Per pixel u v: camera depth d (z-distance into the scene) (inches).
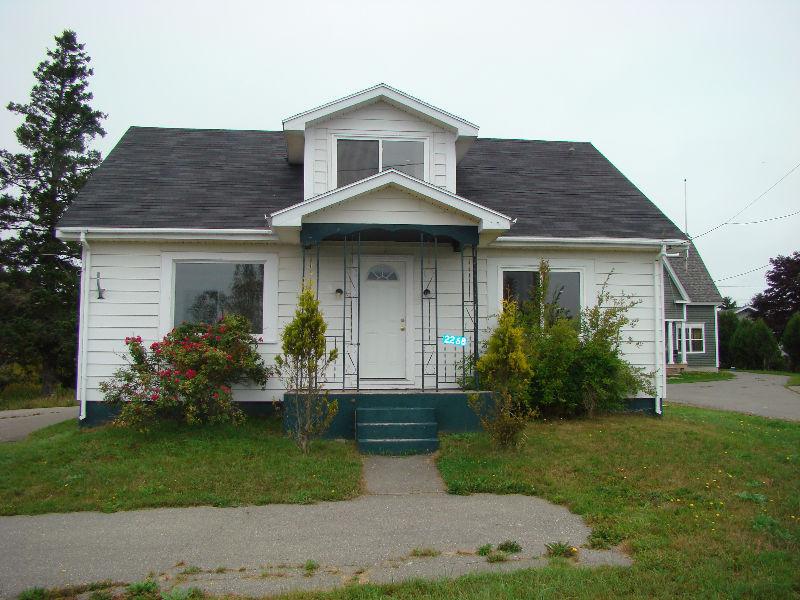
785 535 221.0
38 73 1239.5
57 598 180.2
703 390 836.6
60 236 418.0
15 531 237.6
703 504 262.5
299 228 396.2
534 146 605.9
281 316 440.8
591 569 194.2
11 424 530.6
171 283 432.8
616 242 459.8
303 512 260.4
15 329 1060.5
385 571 199.2
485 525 243.1
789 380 1021.8
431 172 469.1
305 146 460.1
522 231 459.5
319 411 355.3
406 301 455.8
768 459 331.6
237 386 430.6
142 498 273.7
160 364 401.7
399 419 379.2
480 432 389.7
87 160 1234.0
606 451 344.2
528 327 445.7
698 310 1316.4
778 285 1675.7
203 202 458.6
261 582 190.9
